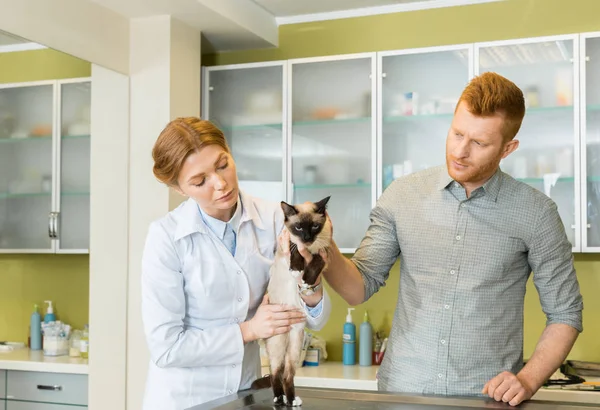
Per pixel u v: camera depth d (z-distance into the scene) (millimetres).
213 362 1816
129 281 3426
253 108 3754
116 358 3424
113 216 3439
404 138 3500
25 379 3215
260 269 1927
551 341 1961
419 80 3479
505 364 2029
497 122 1795
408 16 3742
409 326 2092
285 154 3680
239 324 1830
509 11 3578
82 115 3301
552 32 3520
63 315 3402
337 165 3605
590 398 2893
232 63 4059
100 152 3393
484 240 2012
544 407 1644
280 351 1627
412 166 3479
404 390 2074
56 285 3371
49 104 3156
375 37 3795
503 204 2006
